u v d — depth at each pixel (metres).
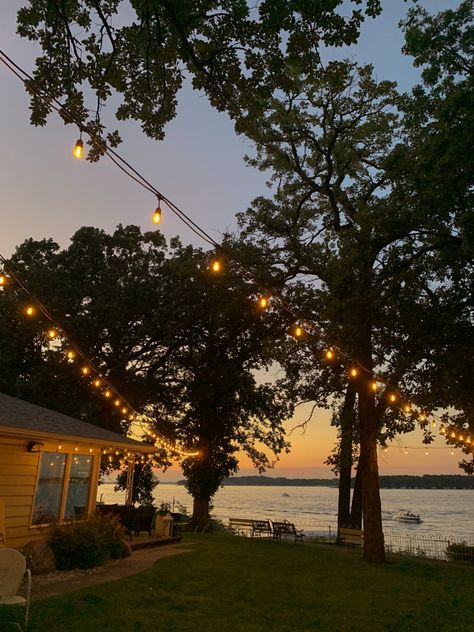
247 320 29.41
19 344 29.03
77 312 28.88
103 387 27.39
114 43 7.59
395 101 21.12
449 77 15.37
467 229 13.73
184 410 32.47
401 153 17.73
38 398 28.16
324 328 19.00
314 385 25.27
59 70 8.03
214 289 28.88
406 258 17.72
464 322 17.39
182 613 8.67
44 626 7.25
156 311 28.73
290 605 10.04
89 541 12.08
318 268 21.66
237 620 8.57
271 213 23.42
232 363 30.81
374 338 20.39
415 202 16.66
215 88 8.17
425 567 17.67
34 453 13.27
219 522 33.50
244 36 7.71
